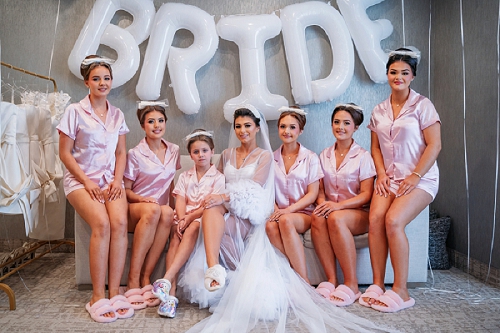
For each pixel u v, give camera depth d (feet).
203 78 11.45
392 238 8.02
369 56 10.91
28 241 11.43
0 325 7.02
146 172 8.96
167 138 11.46
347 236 8.29
